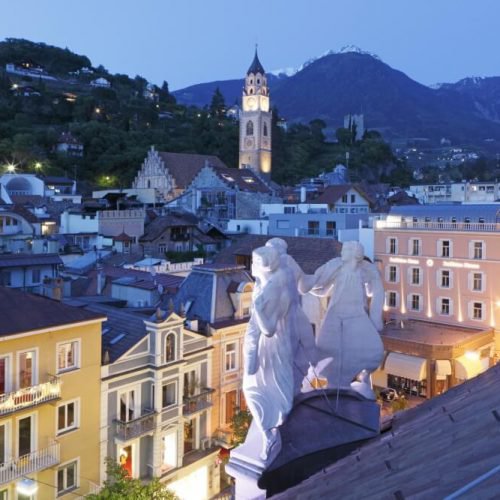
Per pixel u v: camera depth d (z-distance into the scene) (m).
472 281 60.50
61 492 28.48
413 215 69.44
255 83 185.38
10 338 25.67
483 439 6.18
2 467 25.53
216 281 38.81
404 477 6.29
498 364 10.91
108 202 124.69
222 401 37.38
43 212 105.44
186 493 34.53
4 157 154.62
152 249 90.69
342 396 9.98
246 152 187.00
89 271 58.94
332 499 6.80
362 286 10.05
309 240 59.41
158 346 32.09
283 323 9.02
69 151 175.38
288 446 9.16
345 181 175.75
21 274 54.50
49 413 27.69
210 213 116.06
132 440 31.22
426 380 53.59
